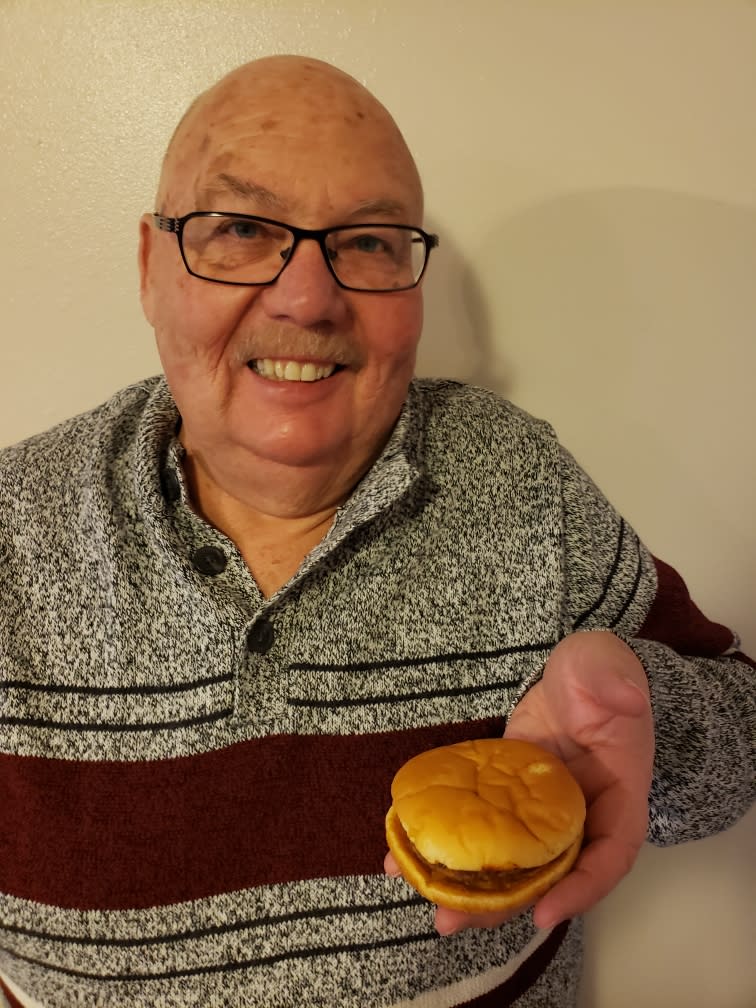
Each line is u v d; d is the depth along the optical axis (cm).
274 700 66
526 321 102
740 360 104
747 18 93
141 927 66
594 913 115
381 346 64
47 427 101
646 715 56
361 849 67
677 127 96
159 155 93
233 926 66
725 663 77
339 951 67
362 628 69
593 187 98
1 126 91
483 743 61
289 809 67
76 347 99
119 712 66
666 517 110
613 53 93
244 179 59
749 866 115
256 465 66
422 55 93
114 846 65
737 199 99
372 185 61
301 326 61
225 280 60
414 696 69
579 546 76
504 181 97
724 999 119
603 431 107
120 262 96
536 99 95
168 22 89
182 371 64
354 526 66
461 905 51
